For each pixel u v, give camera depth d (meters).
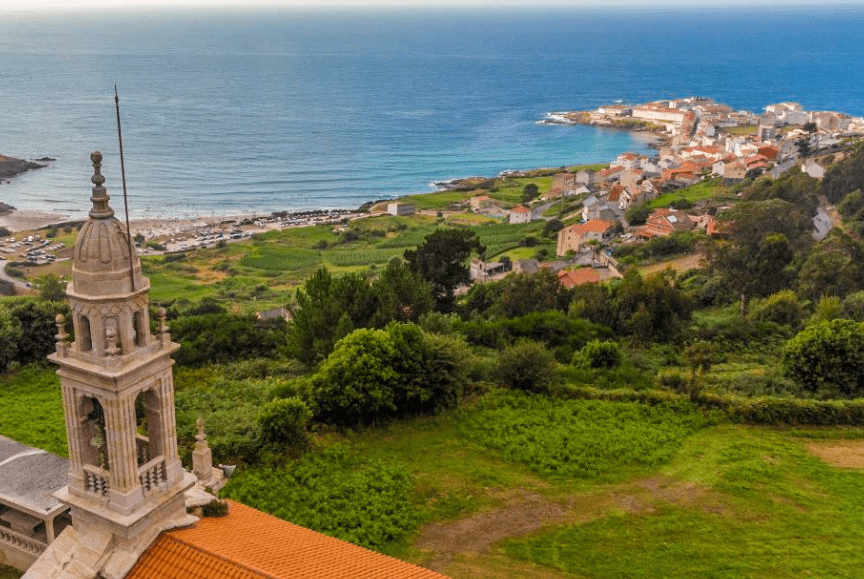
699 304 95.06
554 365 54.41
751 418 49.75
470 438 46.16
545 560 34.12
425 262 87.31
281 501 37.06
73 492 21.44
